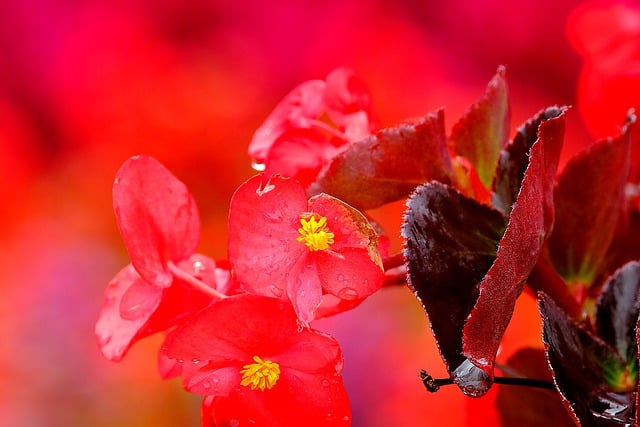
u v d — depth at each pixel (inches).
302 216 14.7
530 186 14.5
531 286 15.9
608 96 20.1
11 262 36.2
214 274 15.8
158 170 15.6
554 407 16.3
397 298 34.5
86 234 38.5
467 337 14.2
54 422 32.1
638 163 17.4
